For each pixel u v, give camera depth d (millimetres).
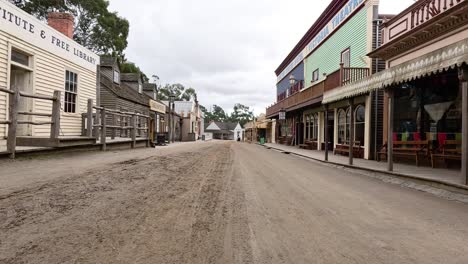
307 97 21594
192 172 8492
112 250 3223
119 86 24094
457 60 6516
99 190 5531
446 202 5965
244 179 7891
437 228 4281
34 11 31797
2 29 10219
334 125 19609
